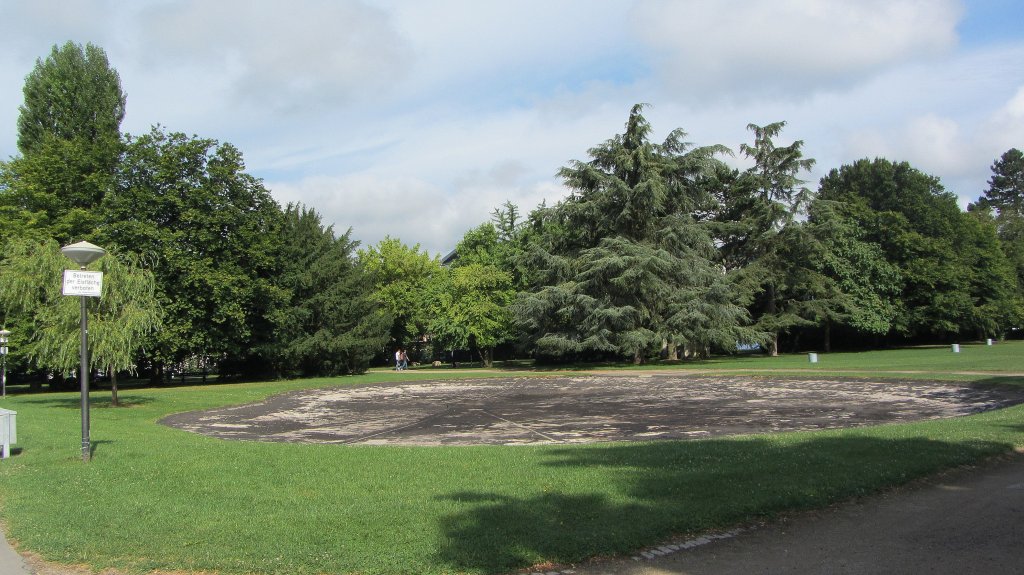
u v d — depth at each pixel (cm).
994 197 11269
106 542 631
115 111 4356
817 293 5438
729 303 4359
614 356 4978
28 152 3941
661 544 620
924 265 5788
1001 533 623
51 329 2023
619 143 4431
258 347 4059
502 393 2717
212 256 3641
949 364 3192
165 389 3262
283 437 1545
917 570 536
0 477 970
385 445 1348
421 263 6206
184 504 770
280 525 671
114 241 3319
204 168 3716
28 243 2130
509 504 730
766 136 5091
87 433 1109
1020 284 7056
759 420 1612
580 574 550
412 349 6675
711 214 5431
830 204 5162
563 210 4450
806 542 616
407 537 625
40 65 4188
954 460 909
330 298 4378
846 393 2231
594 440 1366
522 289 5228
